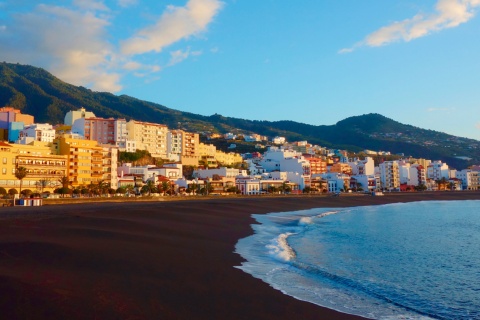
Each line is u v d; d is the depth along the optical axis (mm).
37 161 123125
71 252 30625
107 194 131000
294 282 27328
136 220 58750
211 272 28000
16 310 16766
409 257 41125
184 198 133875
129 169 165500
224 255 35719
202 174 196875
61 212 69375
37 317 16188
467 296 26859
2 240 34906
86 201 106500
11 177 116000
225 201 124625
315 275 30109
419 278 31812
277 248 42031
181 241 42031
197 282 24719
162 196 130625
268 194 171500
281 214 93375
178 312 18578
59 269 24812
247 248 41094
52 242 34812
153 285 22906
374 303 24188
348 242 50531
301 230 63062
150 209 80875
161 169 170875
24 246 32031
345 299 24312
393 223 78250
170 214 71750
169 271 27000
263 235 53406
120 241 38344
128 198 117562
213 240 45094
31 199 91125
